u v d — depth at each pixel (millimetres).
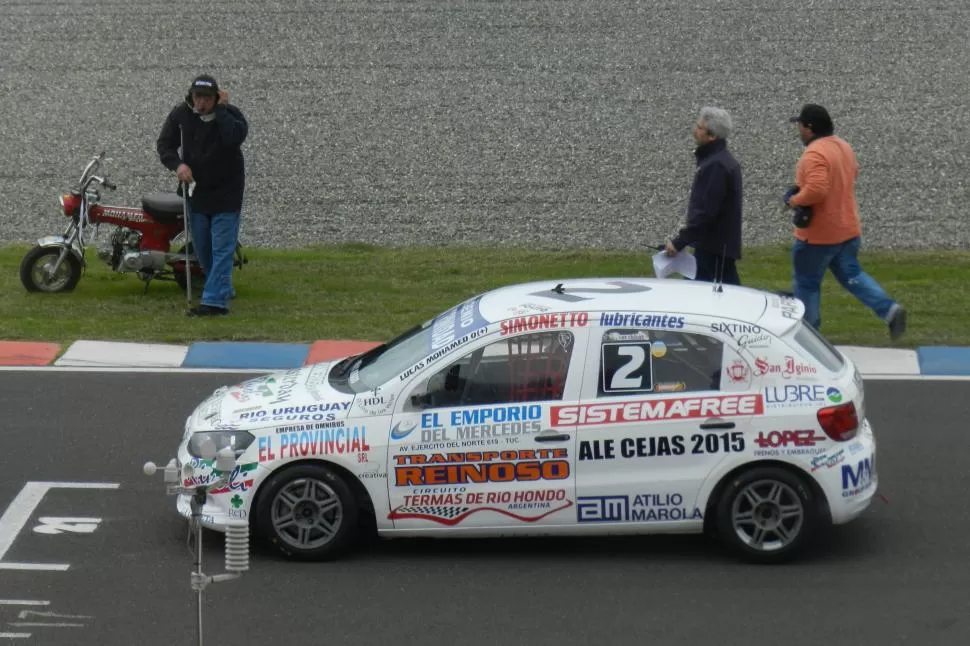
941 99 53000
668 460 16656
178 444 21797
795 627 15125
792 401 16594
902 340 28141
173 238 31781
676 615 15438
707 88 54438
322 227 41094
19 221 41250
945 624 15203
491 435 16766
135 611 15625
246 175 45969
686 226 24812
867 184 44938
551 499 16781
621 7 65750
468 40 61062
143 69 57406
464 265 35656
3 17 65000
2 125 50781
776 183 44812
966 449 21625
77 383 25250
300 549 17047
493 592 16156
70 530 18188
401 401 16938
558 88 54781
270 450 16953
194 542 17656
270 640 14844
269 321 29766
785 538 16828
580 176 45906
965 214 42281
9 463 20859
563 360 16844
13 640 14828
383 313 30719
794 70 56438
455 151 48406
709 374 16719
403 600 15930
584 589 16234
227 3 67312
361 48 60125
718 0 66625
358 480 17000
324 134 50031
